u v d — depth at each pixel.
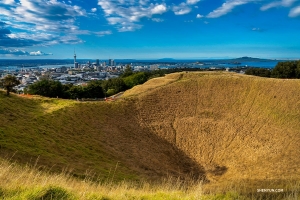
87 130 40.53
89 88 90.00
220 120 53.56
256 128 48.38
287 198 8.50
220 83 66.44
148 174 31.42
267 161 37.06
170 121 54.72
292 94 54.00
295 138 41.78
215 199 8.34
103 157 32.44
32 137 29.17
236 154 42.34
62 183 9.03
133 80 117.38
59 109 42.94
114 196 7.93
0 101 39.16
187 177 34.62
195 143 47.56
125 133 45.88
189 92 65.31
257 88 60.16
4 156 19.52
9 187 7.40
